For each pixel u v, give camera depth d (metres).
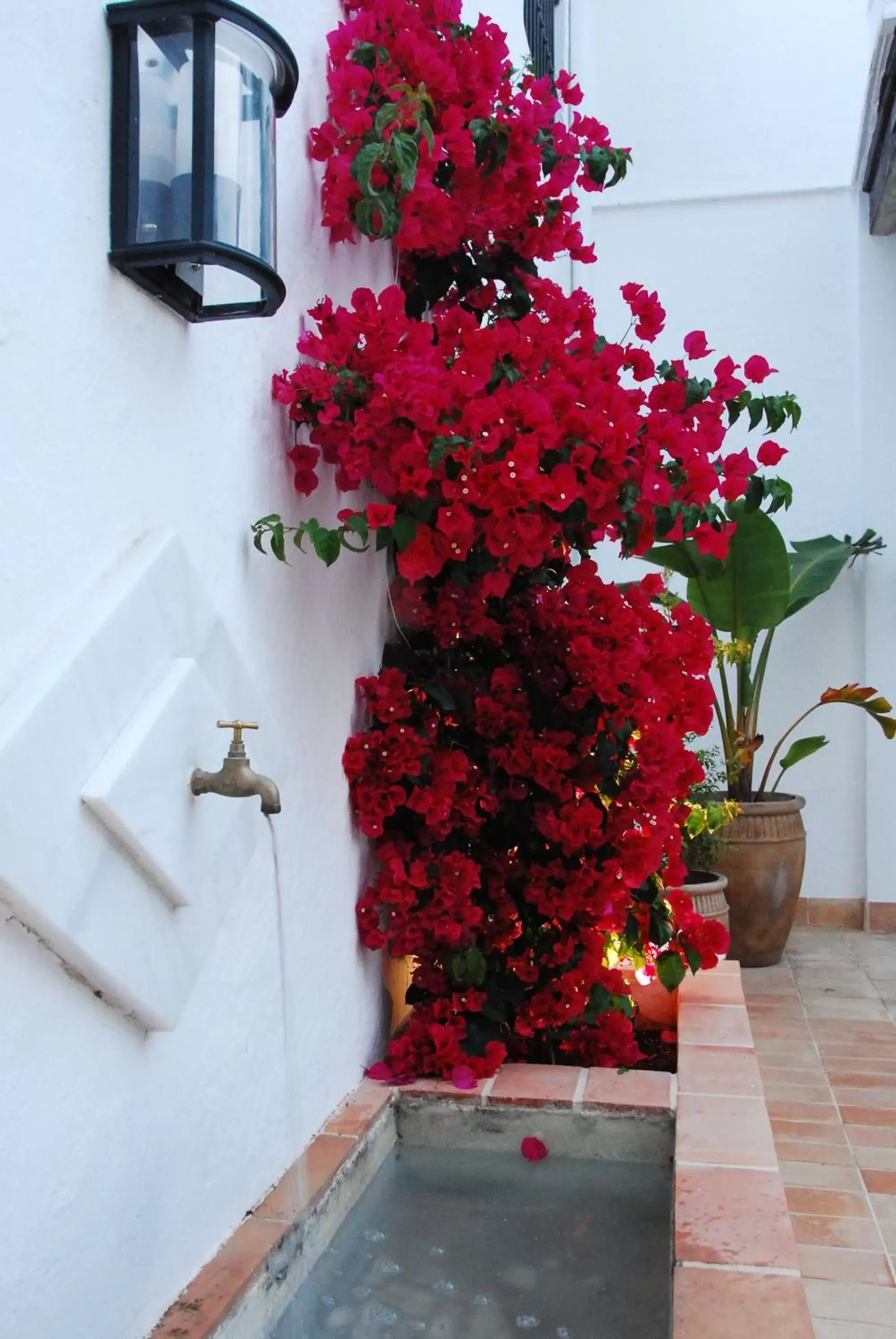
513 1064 2.21
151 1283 1.23
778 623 4.50
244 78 1.17
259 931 1.57
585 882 2.22
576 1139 1.97
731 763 4.69
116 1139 1.16
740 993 2.75
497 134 2.02
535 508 1.76
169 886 1.20
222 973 1.44
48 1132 1.04
